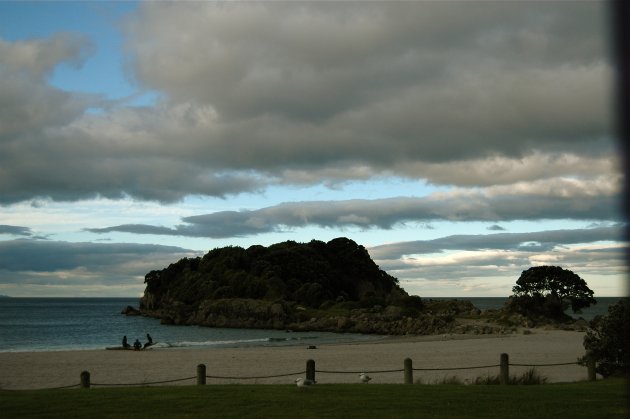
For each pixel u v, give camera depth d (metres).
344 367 38.31
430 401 17.97
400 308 120.75
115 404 17.41
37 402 17.77
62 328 122.50
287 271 152.62
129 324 140.25
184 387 21.34
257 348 59.69
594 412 16.27
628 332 24.55
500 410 16.55
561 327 96.25
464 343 62.72
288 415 15.81
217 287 149.00
